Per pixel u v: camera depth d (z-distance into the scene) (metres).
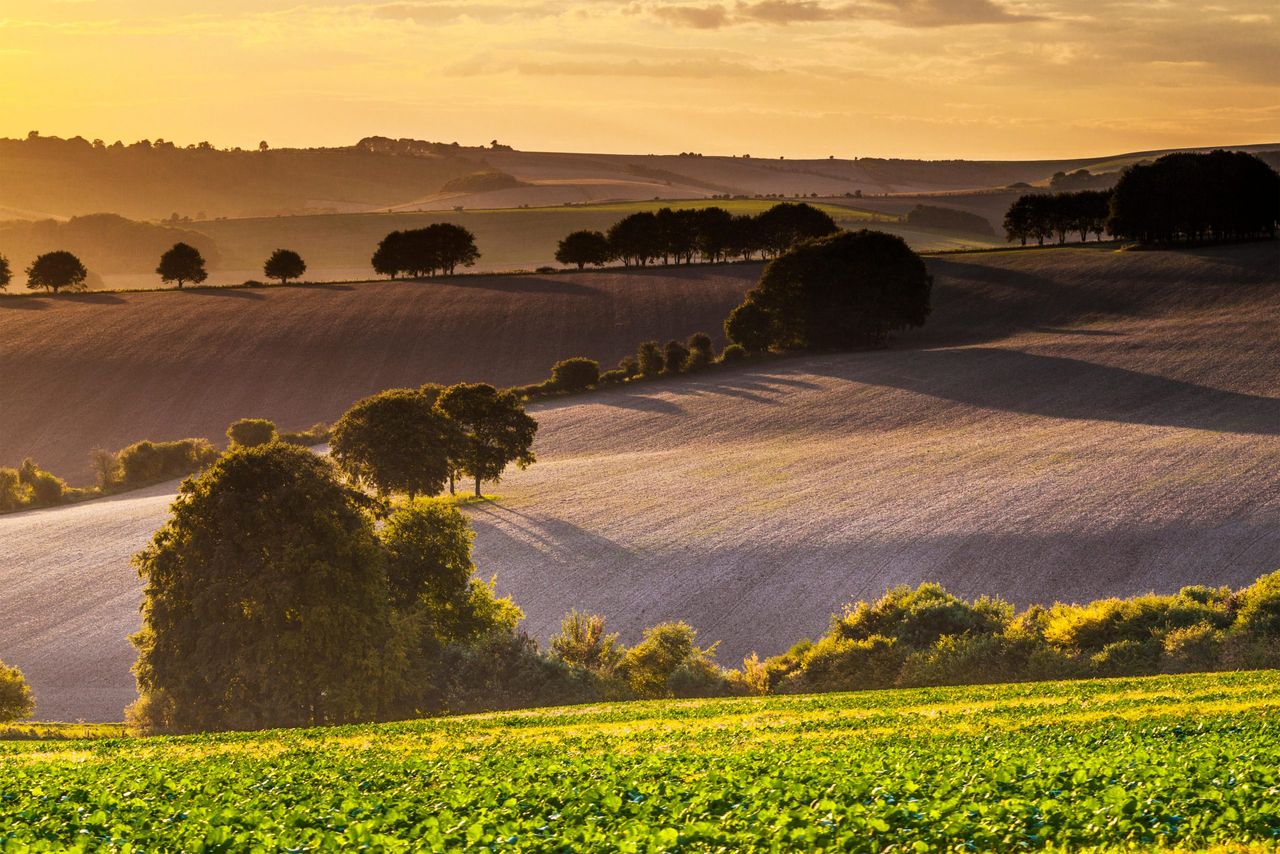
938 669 65.31
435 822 20.92
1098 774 23.69
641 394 190.38
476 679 68.88
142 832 22.69
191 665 65.75
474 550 110.75
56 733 67.19
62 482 162.38
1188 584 88.94
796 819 20.09
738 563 101.81
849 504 117.06
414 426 126.12
